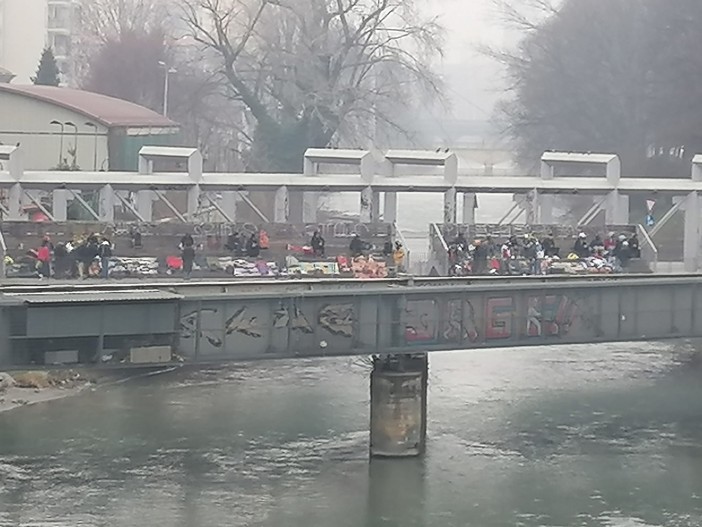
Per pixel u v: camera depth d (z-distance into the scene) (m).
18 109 120.06
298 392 76.31
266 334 57.81
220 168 163.88
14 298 54.03
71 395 74.38
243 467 60.53
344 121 144.00
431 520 53.62
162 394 75.31
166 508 54.41
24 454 62.00
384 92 142.62
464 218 107.00
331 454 62.91
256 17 140.50
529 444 65.12
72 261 84.19
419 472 60.06
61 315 53.66
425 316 61.16
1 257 82.06
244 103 150.12
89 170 117.56
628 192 103.62
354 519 53.50
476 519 53.81
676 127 149.75
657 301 65.81
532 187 101.94
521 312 63.16
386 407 62.09
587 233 100.06
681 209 108.31
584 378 81.19
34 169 119.56
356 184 99.12
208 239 90.81
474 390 77.31
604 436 66.94
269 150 143.62
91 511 53.88
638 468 61.25
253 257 90.19
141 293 56.75
